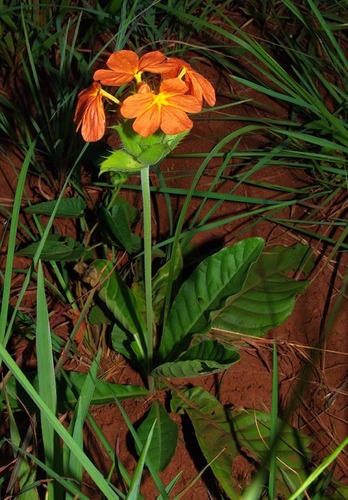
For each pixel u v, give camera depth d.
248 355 0.80
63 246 0.78
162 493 0.60
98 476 0.56
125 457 0.72
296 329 0.82
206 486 0.71
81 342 0.80
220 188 0.92
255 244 0.77
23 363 0.78
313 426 0.75
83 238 0.85
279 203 0.86
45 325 0.59
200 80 0.61
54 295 0.83
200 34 1.07
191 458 0.73
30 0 0.97
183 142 0.96
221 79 1.03
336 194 0.92
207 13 1.09
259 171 0.94
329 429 0.75
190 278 0.77
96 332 0.81
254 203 0.91
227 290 0.76
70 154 0.87
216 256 0.77
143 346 0.77
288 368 0.79
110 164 0.61
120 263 0.85
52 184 0.90
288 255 0.84
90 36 1.00
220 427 0.73
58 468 0.62
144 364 0.76
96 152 0.89
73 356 0.79
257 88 0.85
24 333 0.78
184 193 0.85
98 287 0.77
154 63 0.59
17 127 0.94
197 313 0.76
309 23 0.99
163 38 1.02
